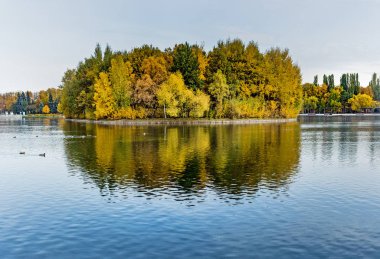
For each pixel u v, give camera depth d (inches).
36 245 729.6
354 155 1849.2
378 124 4849.9
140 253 688.4
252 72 5354.3
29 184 1240.8
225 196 1069.1
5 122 6392.7
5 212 937.5
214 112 5024.6
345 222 853.2
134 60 5551.2
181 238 758.5
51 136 3080.7
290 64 5920.3
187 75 5059.1
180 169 1470.2
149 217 887.7
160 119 4901.6
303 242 738.2
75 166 1567.4
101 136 2992.1
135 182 1251.2
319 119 6820.9
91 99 5753.0
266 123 5000.0
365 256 674.2
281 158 1745.8
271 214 908.0
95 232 794.2
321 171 1433.3
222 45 5605.3
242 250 699.4
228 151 1978.3
